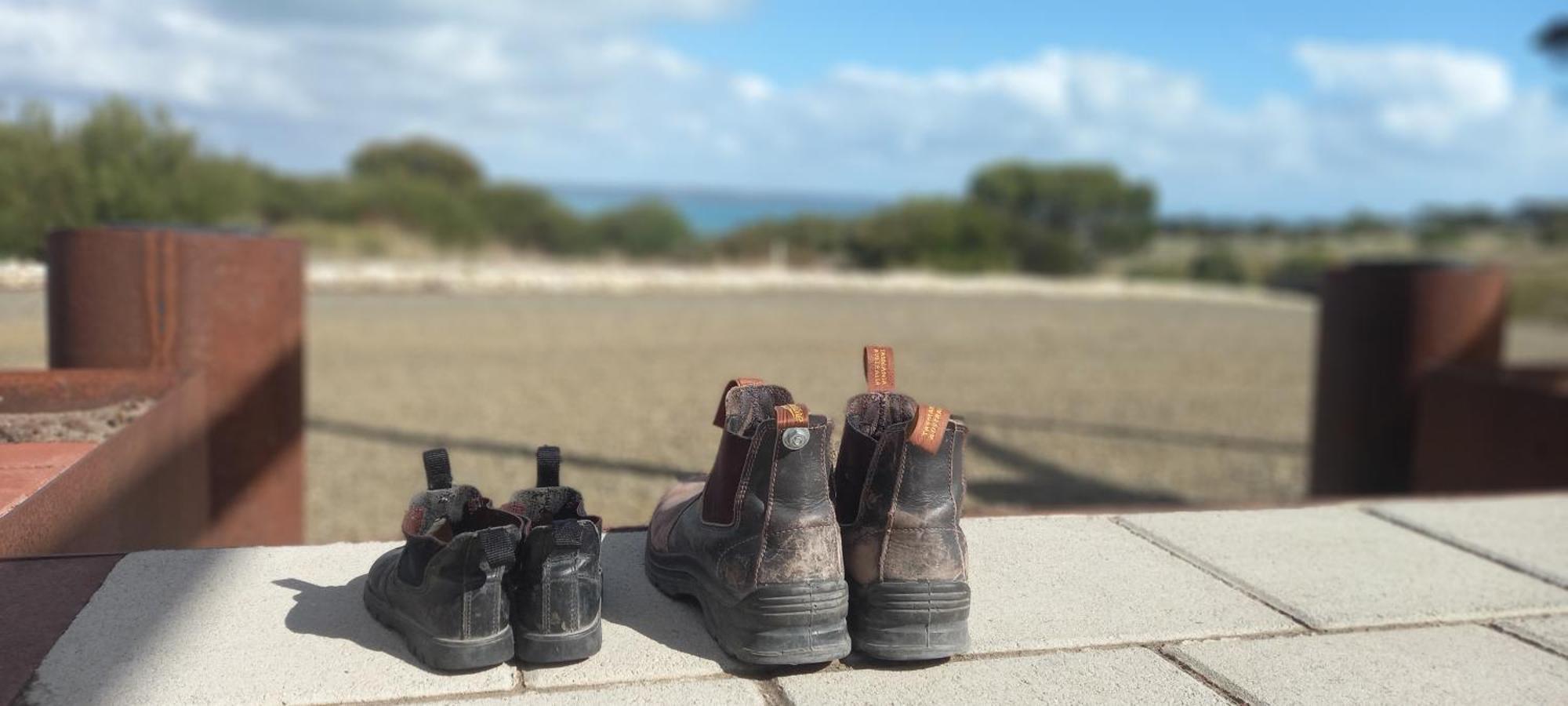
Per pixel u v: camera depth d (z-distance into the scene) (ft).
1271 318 22.68
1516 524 4.51
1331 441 7.59
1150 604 3.45
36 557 3.24
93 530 3.59
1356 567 3.90
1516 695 3.00
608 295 21.38
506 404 9.89
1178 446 9.27
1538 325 24.97
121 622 2.93
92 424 4.32
